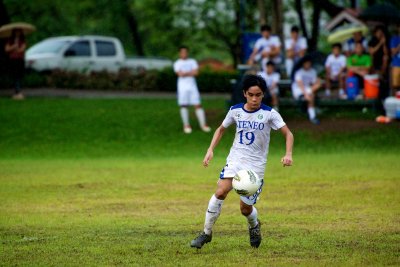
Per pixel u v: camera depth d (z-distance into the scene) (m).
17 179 54.41
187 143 76.94
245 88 28.86
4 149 74.75
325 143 75.44
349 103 85.31
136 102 94.56
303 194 46.03
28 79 110.94
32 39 184.38
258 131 28.92
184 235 33.12
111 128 82.00
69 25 191.88
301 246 30.23
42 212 40.38
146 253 29.09
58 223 36.75
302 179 52.88
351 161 63.59
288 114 84.81
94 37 119.88
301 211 39.84
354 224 35.50
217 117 86.62
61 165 63.84
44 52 116.94
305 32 144.38
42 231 34.50
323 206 41.50
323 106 87.19
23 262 27.72
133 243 31.20
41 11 180.00
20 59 95.12
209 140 77.81
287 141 28.89
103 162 66.38
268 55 84.94
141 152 73.88
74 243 31.28
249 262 27.31
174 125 83.19
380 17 84.25
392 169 57.59
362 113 84.75
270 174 55.84
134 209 41.25
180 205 42.66
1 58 110.12
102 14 182.62
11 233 34.00
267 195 45.84
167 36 163.88
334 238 31.86
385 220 36.56
